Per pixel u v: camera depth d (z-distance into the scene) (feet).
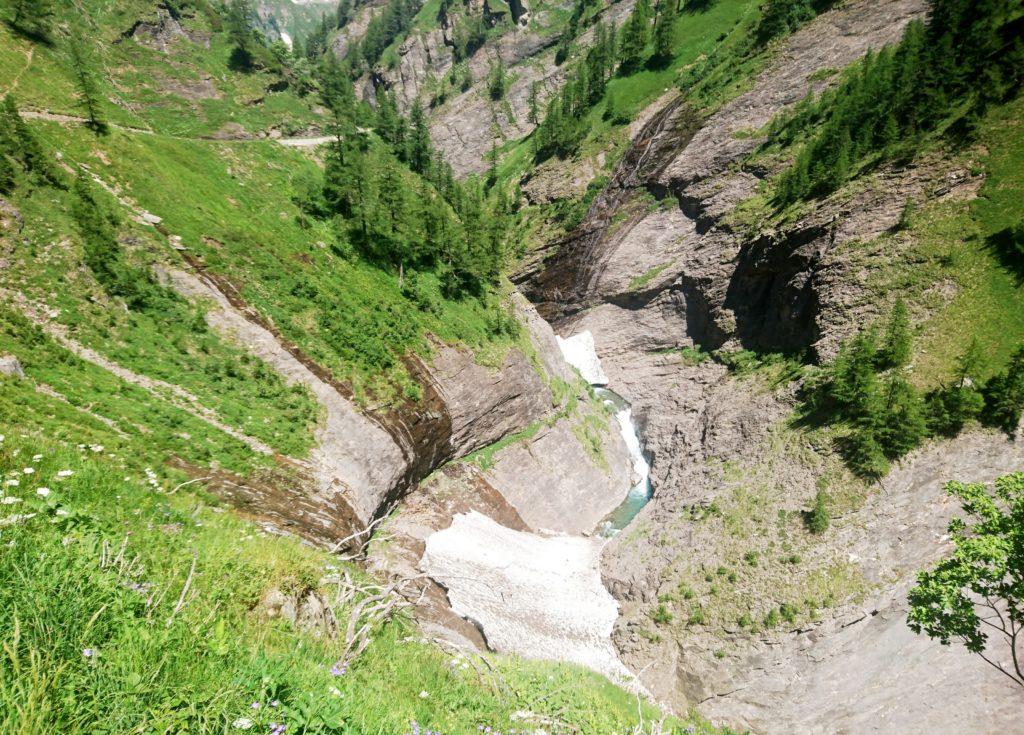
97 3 257.96
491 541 190.70
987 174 189.67
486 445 221.46
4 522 19.44
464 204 326.44
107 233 133.90
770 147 311.47
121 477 37.32
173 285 146.00
